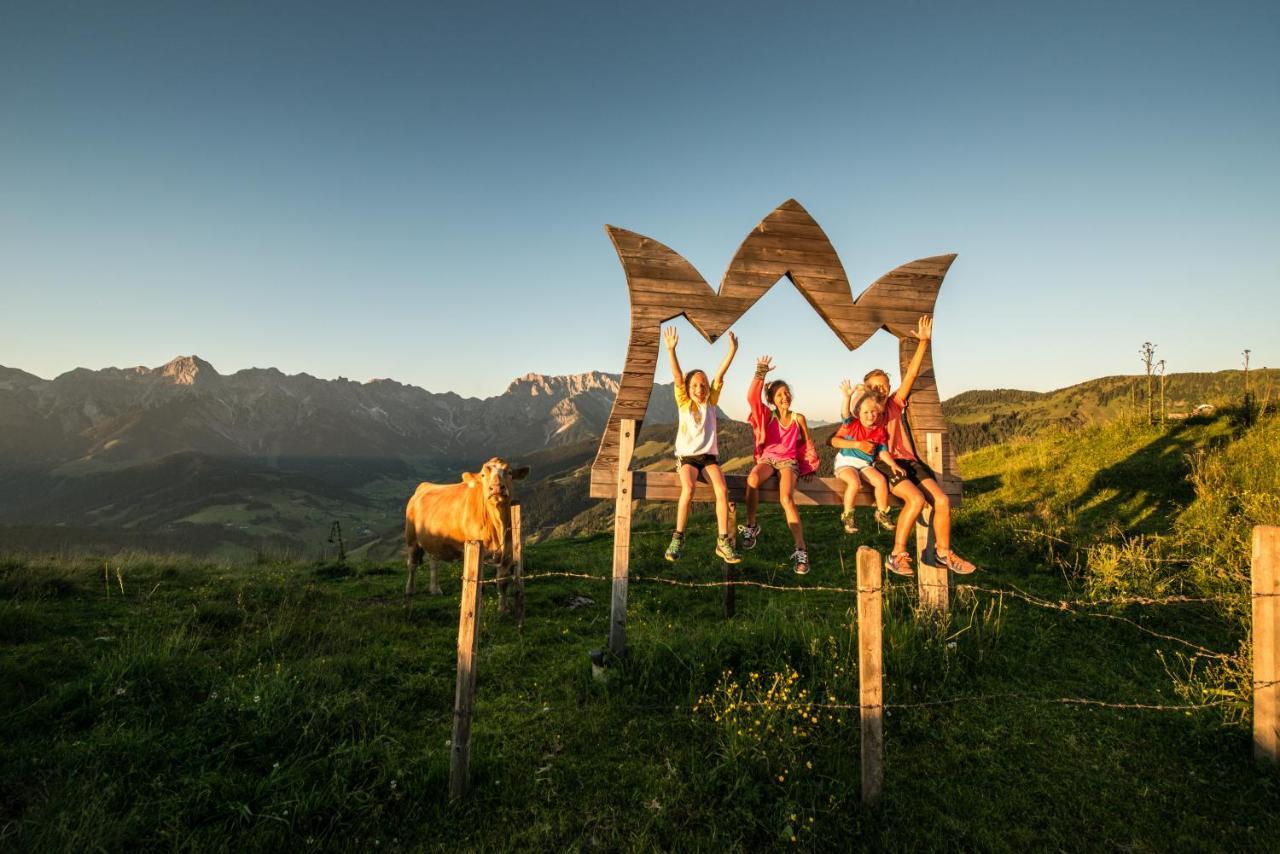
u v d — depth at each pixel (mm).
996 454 16375
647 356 6871
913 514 6004
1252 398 12617
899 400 6672
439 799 4199
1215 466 10422
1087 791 4312
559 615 8508
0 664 5590
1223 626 6660
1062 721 5156
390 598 9750
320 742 4582
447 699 5727
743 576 10023
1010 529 10562
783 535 12352
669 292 6969
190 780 4094
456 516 8703
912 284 7316
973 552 10078
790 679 5387
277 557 14078
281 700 5004
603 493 6668
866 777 4020
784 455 6527
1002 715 5254
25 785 4004
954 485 7070
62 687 5125
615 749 4812
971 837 3857
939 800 4207
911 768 4559
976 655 6184
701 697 5285
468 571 4191
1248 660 5031
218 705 4941
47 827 3500
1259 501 8562
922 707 5340
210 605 7961
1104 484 11672
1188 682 5629
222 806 3895
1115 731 5000
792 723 4855
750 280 7078
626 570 6219
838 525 12695
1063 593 8039
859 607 4031
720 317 7020
